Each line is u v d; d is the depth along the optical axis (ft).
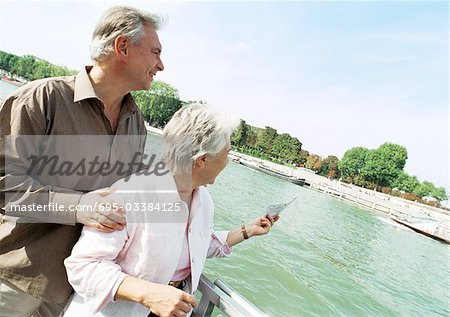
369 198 176.14
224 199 80.48
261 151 330.95
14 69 292.61
